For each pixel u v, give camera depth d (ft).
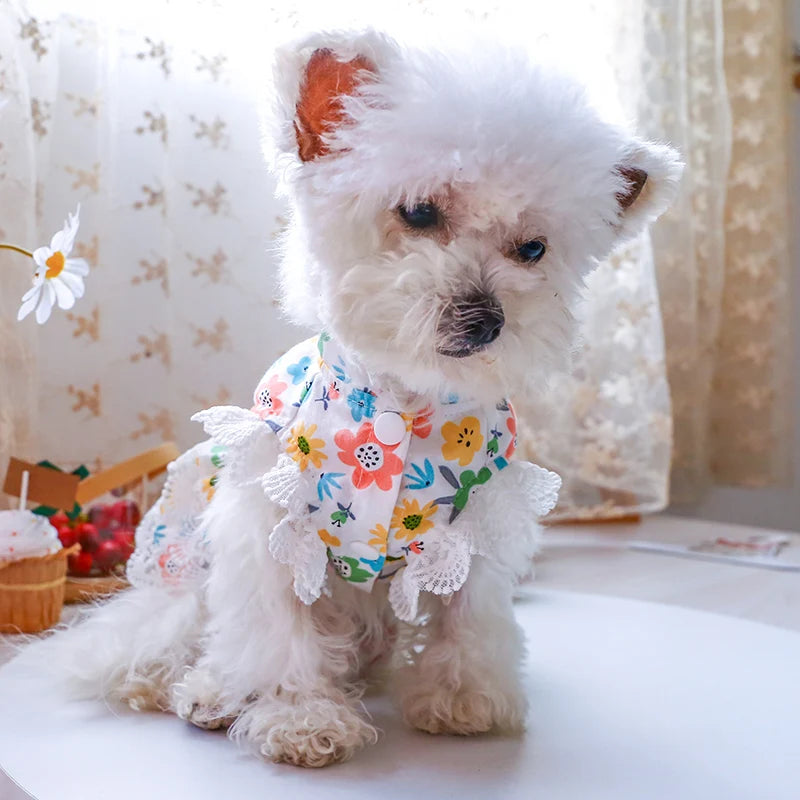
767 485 3.70
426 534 1.45
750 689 1.70
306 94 1.36
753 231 3.64
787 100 3.71
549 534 3.14
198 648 1.61
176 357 2.52
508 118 1.29
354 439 1.43
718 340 3.72
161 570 1.67
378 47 1.34
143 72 2.42
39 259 1.79
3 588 1.99
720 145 3.47
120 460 2.45
